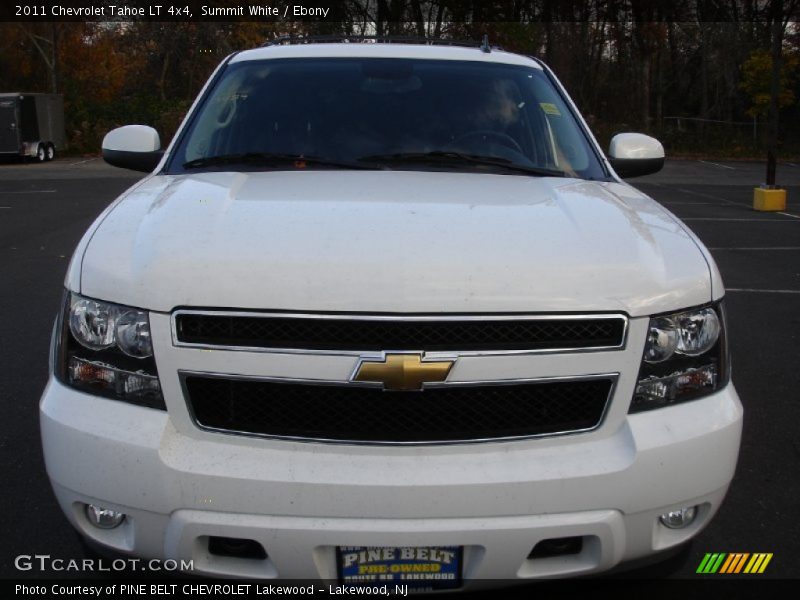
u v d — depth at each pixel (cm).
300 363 222
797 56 3634
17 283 789
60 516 334
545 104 387
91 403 236
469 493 221
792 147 3600
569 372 229
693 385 244
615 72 4281
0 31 4012
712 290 252
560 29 3984
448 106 376
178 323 227
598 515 227
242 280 227
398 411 226
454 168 344
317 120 366
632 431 232
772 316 691
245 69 398
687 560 305
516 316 226
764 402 483
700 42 4312
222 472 221
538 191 304
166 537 226
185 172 341
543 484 222
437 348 224
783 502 357
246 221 255
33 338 594
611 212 279
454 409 227
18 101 2852
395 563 226
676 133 3738
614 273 237
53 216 1352
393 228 249
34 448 401
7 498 349
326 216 258
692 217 1416
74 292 246
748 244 1101
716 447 240
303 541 220
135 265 239
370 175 322
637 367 234
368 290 224
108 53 4319
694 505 240
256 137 361
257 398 228
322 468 222
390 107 374
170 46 4225
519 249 241
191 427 229
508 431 229
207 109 377
